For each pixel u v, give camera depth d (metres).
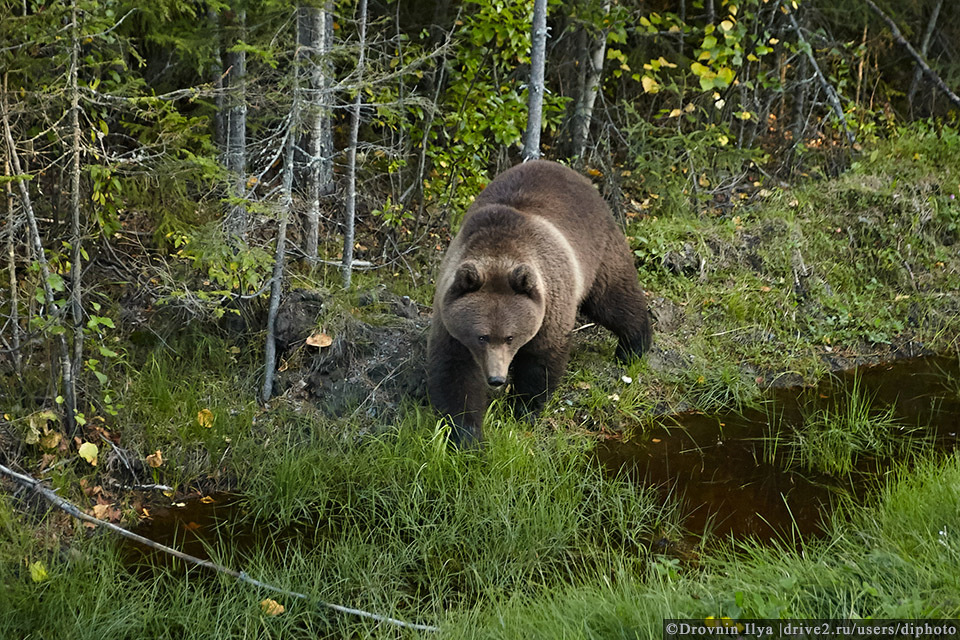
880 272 15.00
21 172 8.87
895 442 10.86
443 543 8.84
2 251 9.51
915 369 13.08
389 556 8.52
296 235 13.27
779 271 14.30
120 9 9.98
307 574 8.16
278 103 10.55
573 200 11.03
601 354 12.40
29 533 8.43
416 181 13.80
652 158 16.03
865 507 8.95
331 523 9.10
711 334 13.10
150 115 9.70
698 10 18.30
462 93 13.94
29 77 9.13
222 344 11.38
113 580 7.98
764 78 17.33
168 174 9.53
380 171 15.09
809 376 12.68
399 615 7.82
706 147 16.38
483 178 14.20
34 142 9.96
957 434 11.02
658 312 13.09
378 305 11.73
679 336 12.94
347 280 12.10
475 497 9.23
